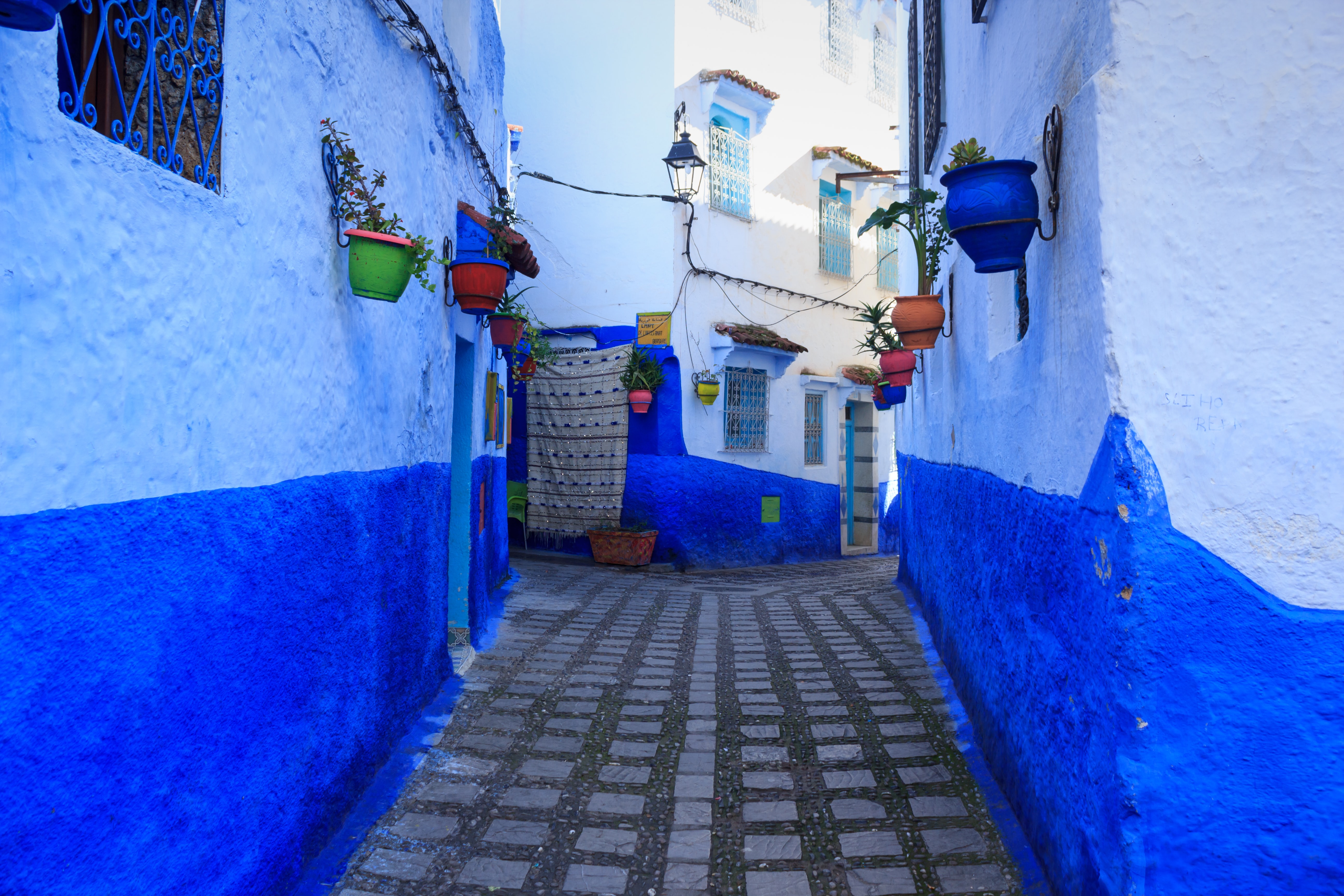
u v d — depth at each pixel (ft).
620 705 17.40
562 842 11.76
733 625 25.93
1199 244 7.89
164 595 6.91
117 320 6.30
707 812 12.75
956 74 19.45
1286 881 7.52
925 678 19.29
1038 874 10.56
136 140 6.89
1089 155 8.52
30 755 5.39
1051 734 10.23
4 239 5.19
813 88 48.14
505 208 22.89
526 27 42.88
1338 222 7.61
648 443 40.19
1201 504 7.75
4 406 5.19
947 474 20.53
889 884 10.73
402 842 11.47
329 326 10.88
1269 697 7.57
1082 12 9.04
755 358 43.39
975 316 16.58
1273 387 7.67
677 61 39.88
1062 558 9.83
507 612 26.09
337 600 11.18
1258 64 7.80
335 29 11.18
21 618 5.32
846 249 50.80
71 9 6.47
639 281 40.50
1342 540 7.48
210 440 7.73
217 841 7.89
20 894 5.32
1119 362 7.97
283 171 9.45
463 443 21.56
